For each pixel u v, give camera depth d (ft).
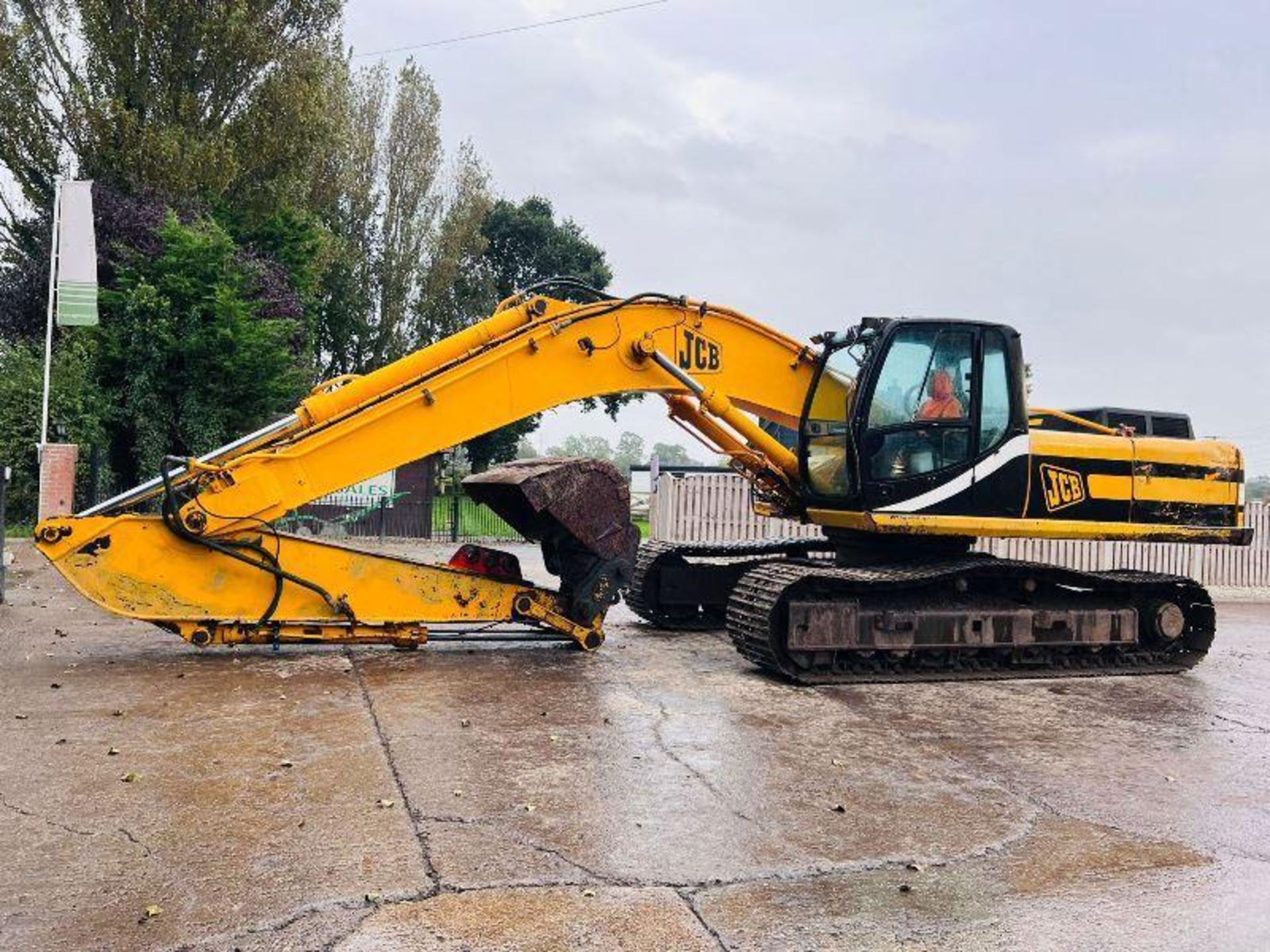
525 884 12.31
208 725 18.90
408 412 25.02
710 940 11.06
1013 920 11.87
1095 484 28.14
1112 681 27.20
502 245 151.74
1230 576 60.39
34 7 76.95
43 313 75.61
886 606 26.04
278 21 85.40
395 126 117.19
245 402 73.10
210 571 23.91
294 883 12.07
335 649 27.04
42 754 16.76
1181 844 14.62
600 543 27.27
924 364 26.86
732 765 17.63
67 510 48.91
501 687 23.08
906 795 16.39
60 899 11.45
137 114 79.51
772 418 29.91
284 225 88.12
